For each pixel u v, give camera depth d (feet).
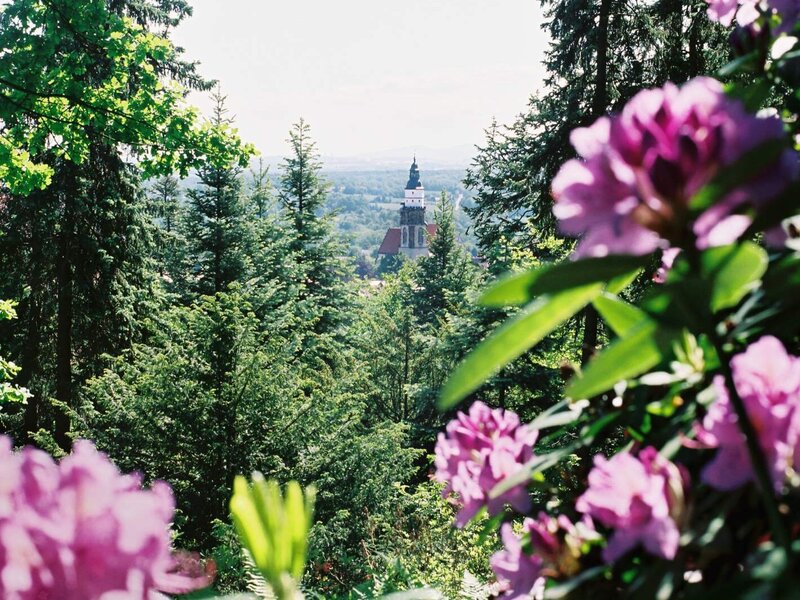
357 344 95.66
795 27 4.58
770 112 4.05
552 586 3.57
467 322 68.33
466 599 11.58
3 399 37.27
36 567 1.90
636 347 2.72
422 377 88.22
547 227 55.93
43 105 39.75
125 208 66.74
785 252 3.23
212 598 2.31
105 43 39.78
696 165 2.27
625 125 2.38
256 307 78.48
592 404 4.25
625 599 2.91
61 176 64.08
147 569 1.99
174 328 55.16
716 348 2.58
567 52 51.78
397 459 55.21
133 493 2.02
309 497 2.34
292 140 106.01
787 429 2.59
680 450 3.43
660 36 48.16
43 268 64.80
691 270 2.45
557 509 4.20
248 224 88.43
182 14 68.95
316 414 52.60
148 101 40.81
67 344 67.21
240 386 50.80
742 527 2.93
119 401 51.67
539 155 53.06
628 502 2.84
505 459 4.20
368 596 20.89
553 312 2.46
